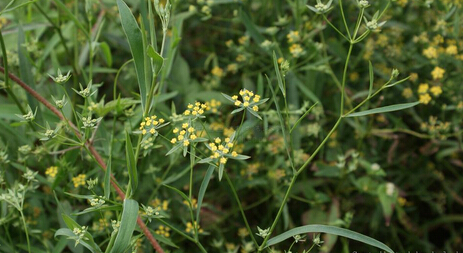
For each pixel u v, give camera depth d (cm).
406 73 81
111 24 81
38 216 69
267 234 54
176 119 58
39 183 71
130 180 52
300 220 78
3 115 66
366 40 79
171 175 72
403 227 81
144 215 53
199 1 75
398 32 80
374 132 76
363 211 79
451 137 80
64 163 63
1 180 61
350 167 72
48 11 78
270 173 73
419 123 79
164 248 69
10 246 64
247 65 80
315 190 78
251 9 82
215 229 73
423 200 81
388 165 79
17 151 69
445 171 84
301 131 75
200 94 76
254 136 70
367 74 80
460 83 77
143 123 51
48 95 75
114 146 67
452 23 76
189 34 86
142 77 53
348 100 75
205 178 54
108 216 66
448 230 83
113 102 59
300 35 76
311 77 77
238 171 73
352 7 78
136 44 52
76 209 67
